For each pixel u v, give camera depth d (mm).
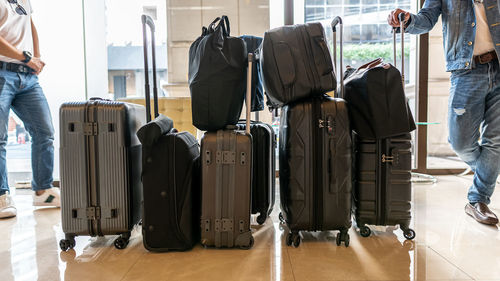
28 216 2020
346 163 1412
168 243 1381
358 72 1651
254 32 3139
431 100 3410
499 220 1774
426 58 3133
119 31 3168
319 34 1469
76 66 3031
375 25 3338
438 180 2951
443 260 1265
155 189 1369
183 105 2732
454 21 1724
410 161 1479
